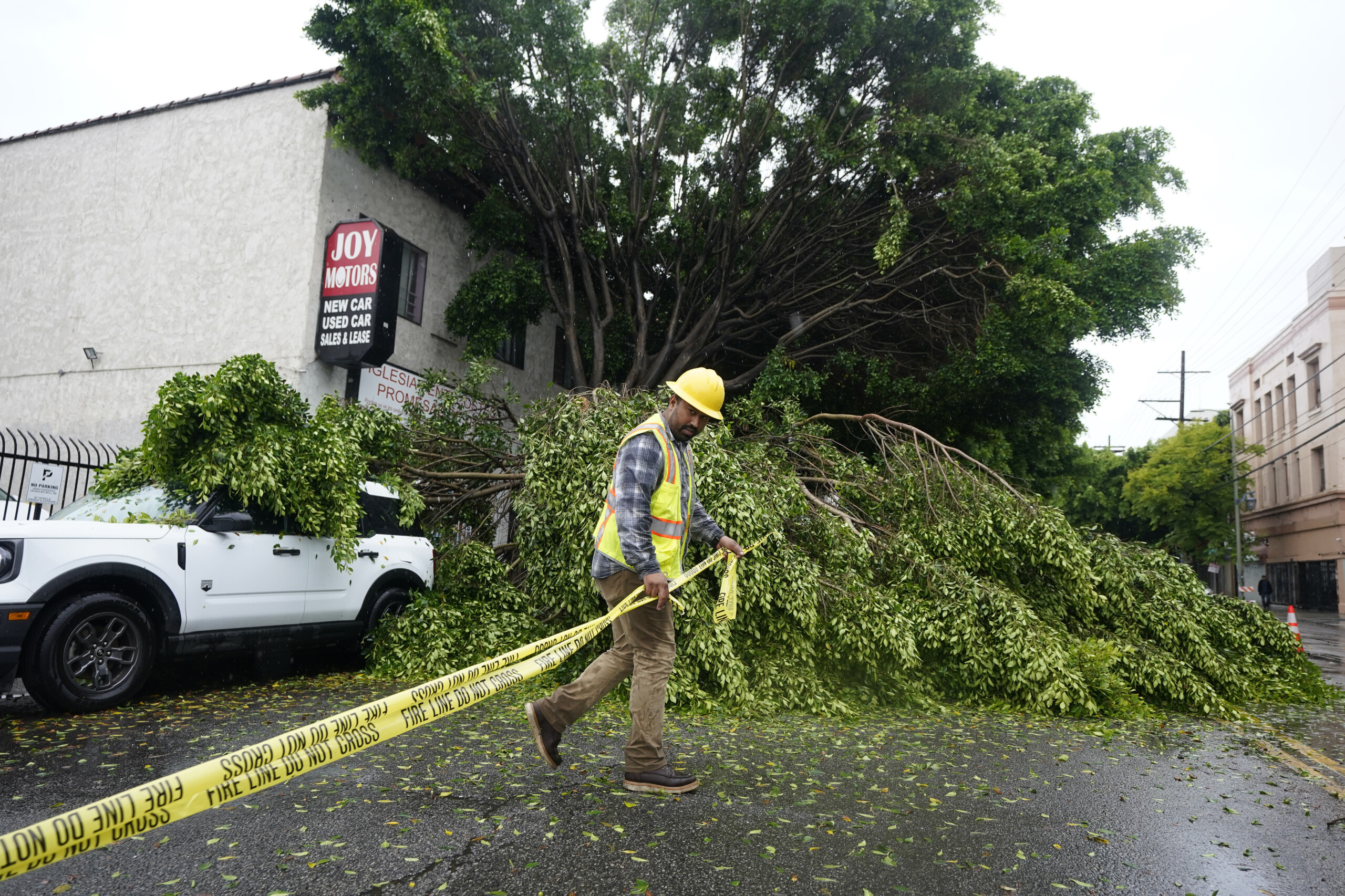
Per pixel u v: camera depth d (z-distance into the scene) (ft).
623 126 48.91
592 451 24.76
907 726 20.93
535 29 41.47
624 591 13.10
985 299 48.14
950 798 14.06
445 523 33.91
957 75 44.75
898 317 53.11
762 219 48.24
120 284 42.34
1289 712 26.68
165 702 19.98
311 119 39.81
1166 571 29.84
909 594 26.27
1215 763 18.13
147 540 19.94
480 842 10.69
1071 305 42.01
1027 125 48.24
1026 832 12.33
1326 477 124.77
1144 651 26.37
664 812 12.21
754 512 22.90
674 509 13.52
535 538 25.26
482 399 38.06
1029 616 24.61
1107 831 12.59
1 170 45.98
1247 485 129.90
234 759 6.40
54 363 43.19
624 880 9.67
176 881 9.27
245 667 25.36
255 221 39.91
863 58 46.06
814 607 22.77
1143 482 137.18
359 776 13.62
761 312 51.72
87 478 34.94
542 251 50.60
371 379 41.78
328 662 27.48
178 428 22.06
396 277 38.91
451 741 16.34
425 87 38.65
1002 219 44.60
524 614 28.12
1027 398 55.26
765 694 21.56
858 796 13.85
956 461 32.17
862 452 55.26
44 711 18.95
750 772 15.06
